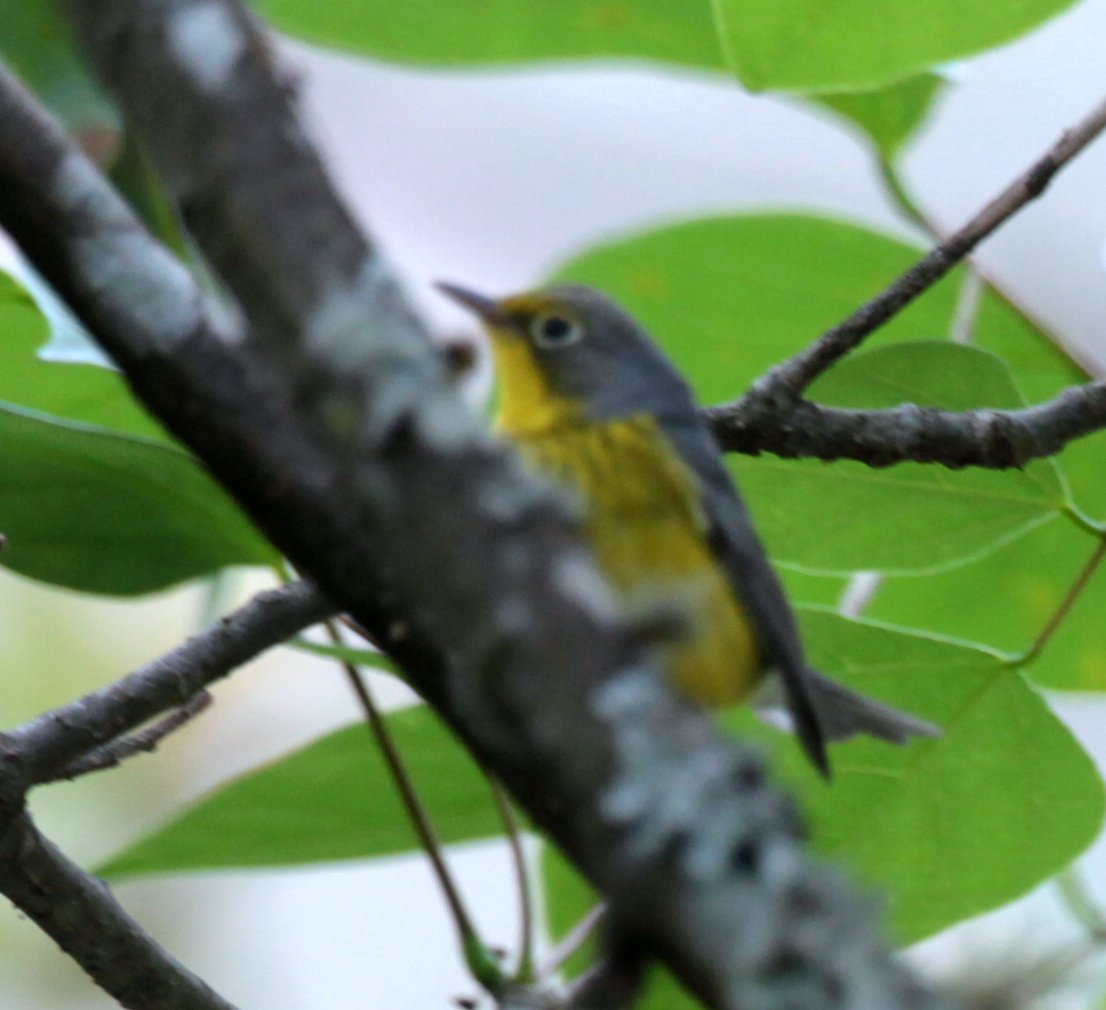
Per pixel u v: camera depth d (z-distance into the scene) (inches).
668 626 169.2
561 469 169.6
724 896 116.0
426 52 171.6
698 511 169.3
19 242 147.8
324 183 127.2
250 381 141.3
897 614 171.5
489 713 119.3
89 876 167.8
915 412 168.9
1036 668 171.3
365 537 129.0
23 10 168.9
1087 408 168.7
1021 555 171.2
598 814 116.4
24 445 168.2
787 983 114.7
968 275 170.9
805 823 124.2
